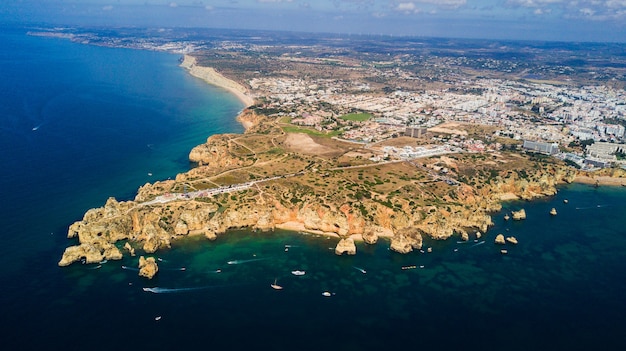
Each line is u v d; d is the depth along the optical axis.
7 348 186.38
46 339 192.50
